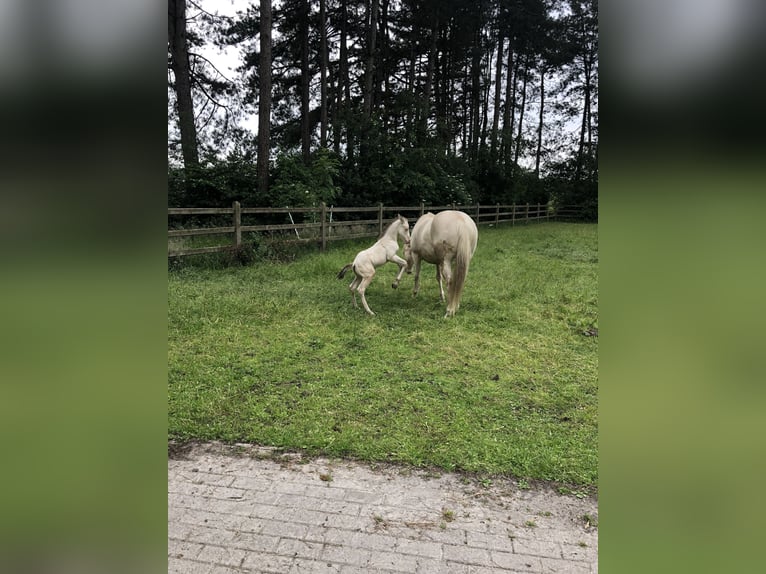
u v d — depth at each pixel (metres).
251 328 4.37
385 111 14.55
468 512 1.98
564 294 5.83
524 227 16.53
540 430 2.67
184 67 11.52
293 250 8.07
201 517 1.92
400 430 2.64
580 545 1.79
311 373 3.41
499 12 20.83
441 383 3.28
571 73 26.08
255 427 2.66
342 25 17.14
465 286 6.24
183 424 2.67
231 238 8.23
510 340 4.21
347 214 12.12
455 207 14.05
